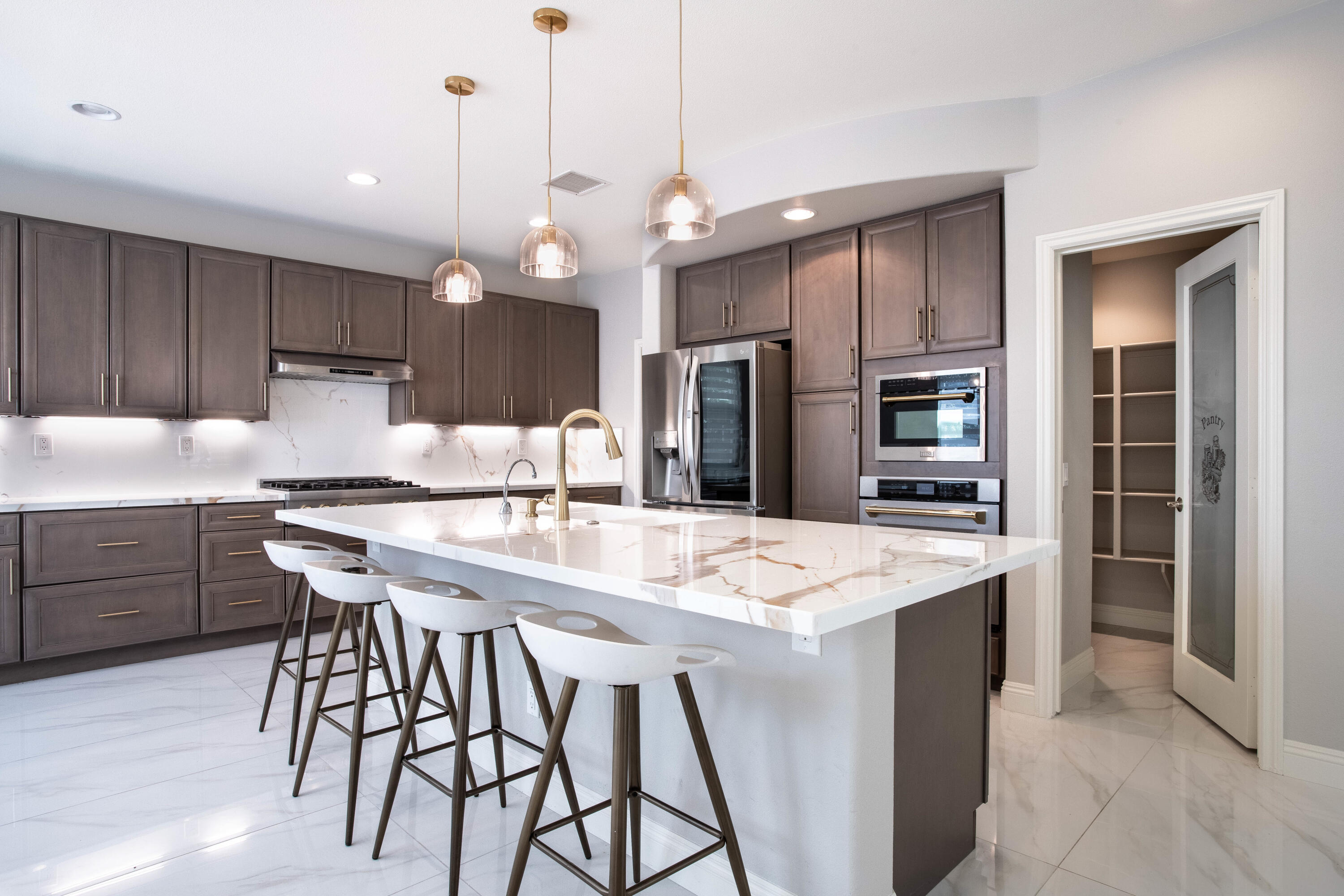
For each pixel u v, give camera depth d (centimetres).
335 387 486
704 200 221
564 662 138
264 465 457
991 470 333
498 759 228
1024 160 306
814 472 399
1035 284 308
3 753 269
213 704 321
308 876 191
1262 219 253
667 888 186
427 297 494
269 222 452
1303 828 217
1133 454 453
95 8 236
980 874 194
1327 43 241
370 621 223
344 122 320
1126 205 283
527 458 579
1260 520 255
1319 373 243
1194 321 317
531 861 199
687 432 427
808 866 161
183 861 198
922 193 335
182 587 387
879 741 160
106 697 328
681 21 245
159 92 293
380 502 449
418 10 239
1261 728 258
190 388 402
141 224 408
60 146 344
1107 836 213
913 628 177
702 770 153
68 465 394
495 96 298
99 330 374
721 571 150
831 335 390
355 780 208
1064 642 334
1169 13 246
